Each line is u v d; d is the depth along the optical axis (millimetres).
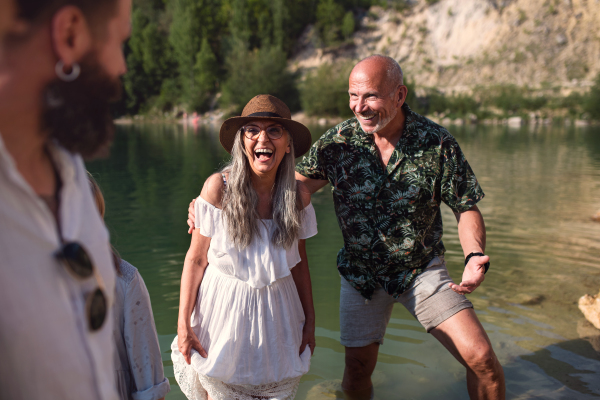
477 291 4270
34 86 794
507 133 30188
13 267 757
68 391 822
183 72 56531
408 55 68750
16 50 761
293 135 2248
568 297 4125
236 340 2129
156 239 5754
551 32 64688
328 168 2680
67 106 821
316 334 3566
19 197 757
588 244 5602
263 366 2141
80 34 801
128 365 1527
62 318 806
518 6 68500
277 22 67062
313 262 5008
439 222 2699
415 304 2594
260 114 2080
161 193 9031
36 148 861
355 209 2633
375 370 3104
